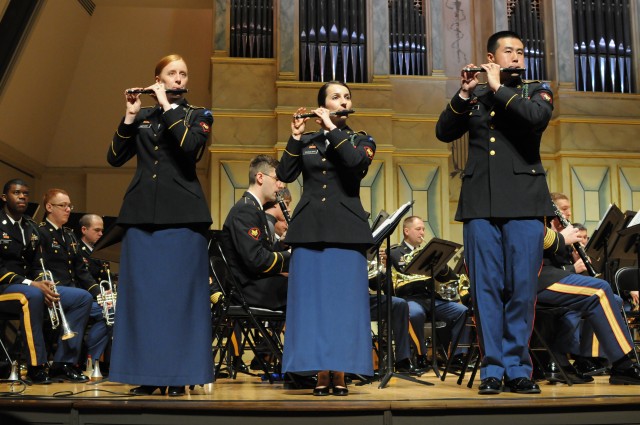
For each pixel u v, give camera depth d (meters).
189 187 4.16
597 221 10.96
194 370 4.06
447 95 11.53
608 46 11.38
